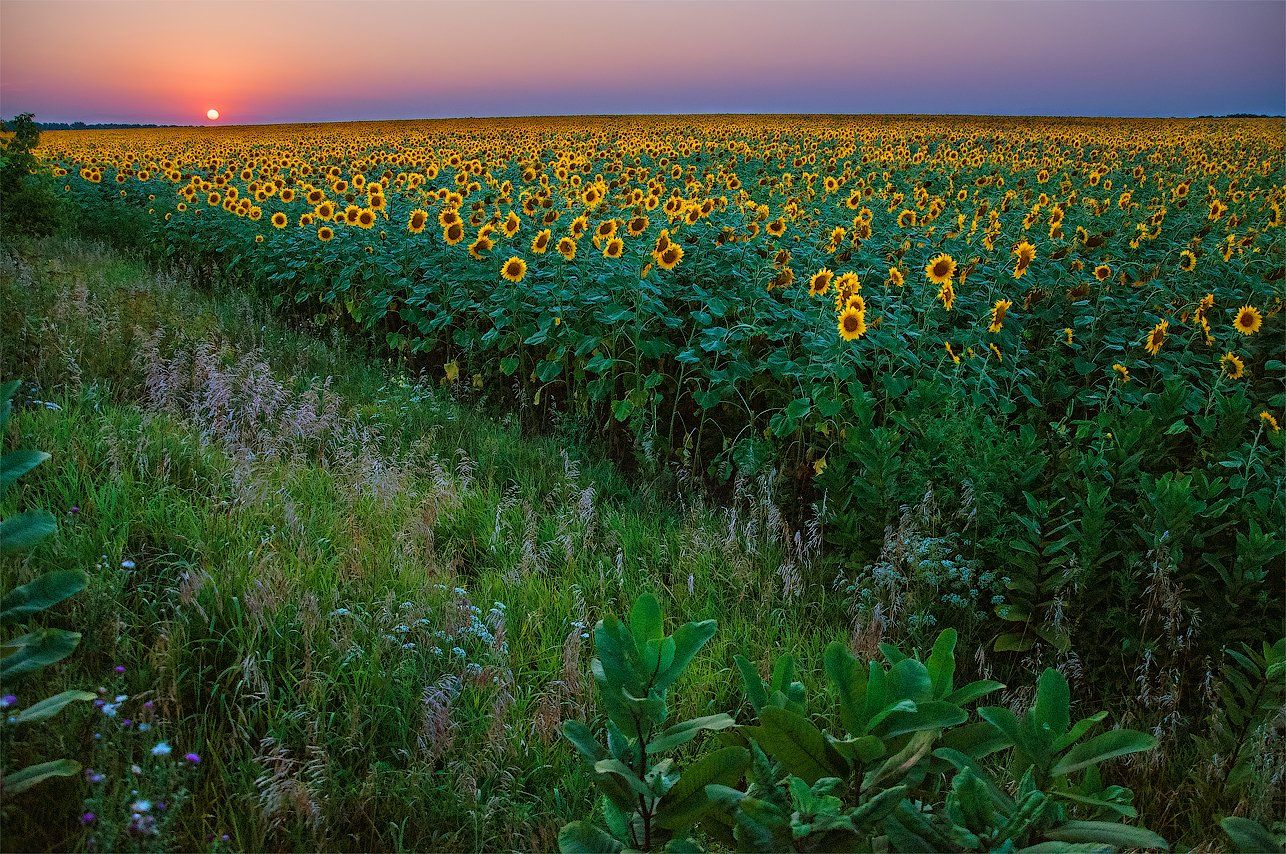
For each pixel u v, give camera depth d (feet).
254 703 9.34
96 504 12.41
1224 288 27.35
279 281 33.68
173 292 30.30
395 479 15.34
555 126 163.22
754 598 14.34
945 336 22.58
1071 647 12.75
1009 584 12.82
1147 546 12.94
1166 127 152.46
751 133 117.39
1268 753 9.46
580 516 15.71
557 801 9.00
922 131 125.29
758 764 5.09
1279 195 45.09
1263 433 18.66
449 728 9.43
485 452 19.17
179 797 7.50
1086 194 50.83
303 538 12.60
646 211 29.50
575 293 23.31
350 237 31.01
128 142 130.11
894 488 14.90
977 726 5.46
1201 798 9.91
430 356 29.01
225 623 10.57
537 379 24.88
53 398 17.19
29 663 7.07
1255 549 11.65
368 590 11.84
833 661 5.11
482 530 15.05
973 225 30.01
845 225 30.96
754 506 16.58
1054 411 22.84
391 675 10.18
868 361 20.98
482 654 11.03
